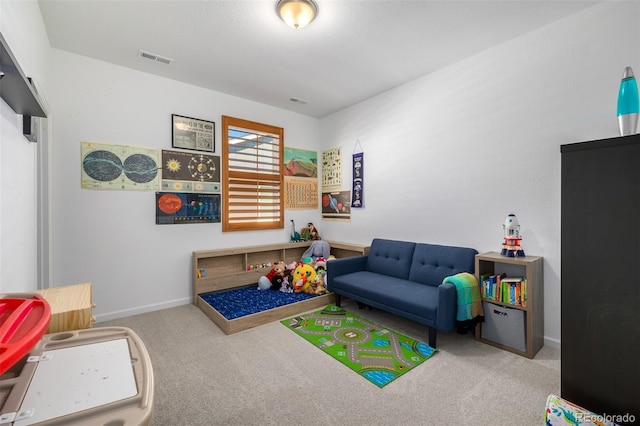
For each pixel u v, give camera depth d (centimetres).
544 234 240
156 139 322
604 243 135
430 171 321
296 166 448
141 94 313
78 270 279
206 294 352
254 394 178
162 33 246
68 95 273
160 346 238
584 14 219
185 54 279
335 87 357
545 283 239
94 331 100
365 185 397
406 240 347
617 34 206
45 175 250
